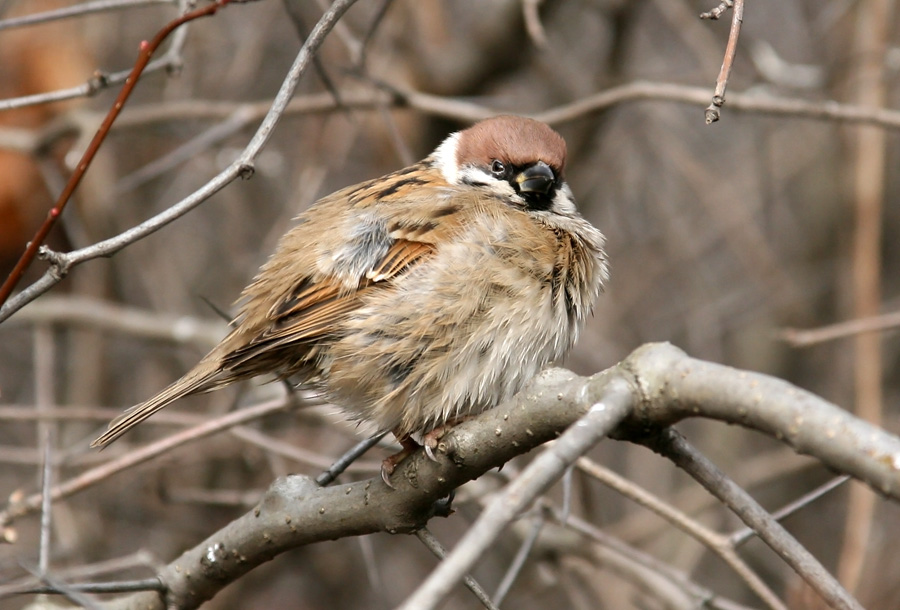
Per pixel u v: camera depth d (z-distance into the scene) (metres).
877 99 11.74
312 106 10.92
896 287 14.77
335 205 7.10
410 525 5.64
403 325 6.36
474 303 6.38
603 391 4.62
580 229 7.05
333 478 6.20
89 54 12.59
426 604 3.79
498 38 12.47
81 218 12.56
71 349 13.47
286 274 6.74
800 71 11.55
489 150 7.34
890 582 11.62
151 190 13.55
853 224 12.99
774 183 14.16
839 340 13.58
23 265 5.17
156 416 9.00
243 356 6.34
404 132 12.70
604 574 11.65
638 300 14.26
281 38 13.80
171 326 11.87
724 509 12.73
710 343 13.70
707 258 14.92
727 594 12.63
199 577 6.11
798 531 13.21
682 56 14.85
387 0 9.30
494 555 12.48
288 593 12.97
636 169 14.38
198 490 11.62
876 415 10.66
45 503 6.15
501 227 6.56
